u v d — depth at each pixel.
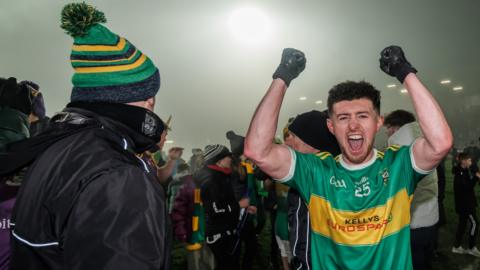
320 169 1.69
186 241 3.54
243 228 4.28
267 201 5.03
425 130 1.49
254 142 1.59
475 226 5.24
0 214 1.11
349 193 1.61
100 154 0.88
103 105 1.03
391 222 1.56
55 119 1.01
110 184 0.81
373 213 1.56
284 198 4.03
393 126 3.44
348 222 1.58
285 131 3.15
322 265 1.65
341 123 1.66
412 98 1.52
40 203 0.84
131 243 0.77
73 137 0.93
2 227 1.10
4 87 1.74
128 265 0.74
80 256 0.75
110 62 1.03
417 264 2.88
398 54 1.55
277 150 1.68
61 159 0.88
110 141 0.95
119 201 0.79
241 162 4.61
